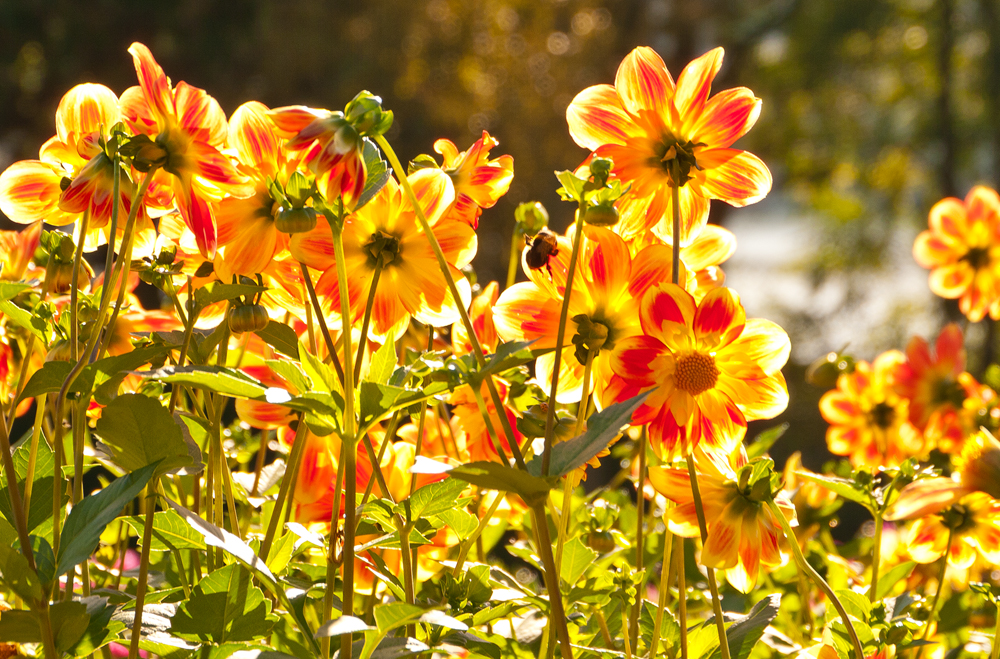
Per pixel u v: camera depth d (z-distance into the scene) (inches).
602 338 60.1
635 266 60.2
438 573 65.1
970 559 65.9
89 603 57.5
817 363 77.0
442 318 59.6
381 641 57.4
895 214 528.4
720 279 63.6
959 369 75.4
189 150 58.3
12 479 56.3
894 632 61.2
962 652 68.1
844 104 513.0
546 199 381.4
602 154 59.9
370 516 59.7
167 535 59.1
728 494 60.0
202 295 59.2
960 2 466.0
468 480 56.1
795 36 496.1
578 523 67.1
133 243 61.6
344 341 57.1
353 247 58.9
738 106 59.7
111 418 56.5
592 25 413.1
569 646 56.4
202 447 62.0
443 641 60.2
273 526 60.3
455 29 380.8
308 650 58.4
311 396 56.4
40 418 58.4
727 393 59.6
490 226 368.5
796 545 59.4
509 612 62.4
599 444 56.6
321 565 64.0
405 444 64.5
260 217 59.2
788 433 369.4
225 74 372.5
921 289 520.1
